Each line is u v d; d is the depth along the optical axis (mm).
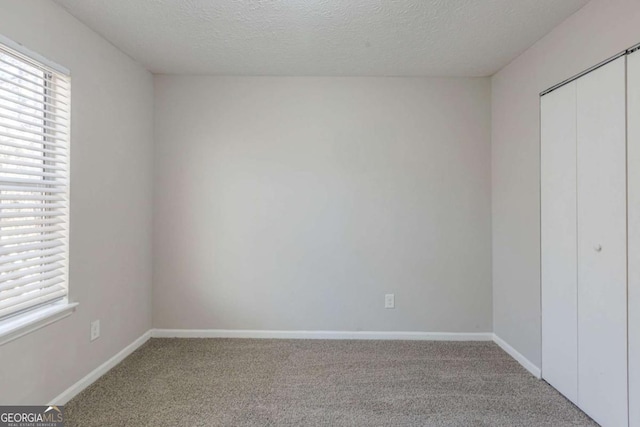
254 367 2490
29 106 1796
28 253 1818
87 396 2084
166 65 2807
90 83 2205
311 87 3027
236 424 1837
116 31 2246
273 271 3039
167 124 3018
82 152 2137
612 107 1735
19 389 1705
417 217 3029
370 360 2617
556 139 2162
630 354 1651
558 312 2152
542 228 2307
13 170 1710
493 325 3014
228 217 3037
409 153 3027
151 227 3002
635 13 1614
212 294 3045
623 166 1677
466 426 1832
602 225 1802
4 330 1613
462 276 3033
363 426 1828
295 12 2027
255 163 3035
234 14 2053
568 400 2066
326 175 3033
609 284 1762
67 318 2021
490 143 3016
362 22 2137
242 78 3025
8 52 1654
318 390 2182
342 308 3043
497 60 2678
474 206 3027
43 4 1831
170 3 1935
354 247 3035
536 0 1887
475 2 1916
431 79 3023
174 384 2242
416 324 3033
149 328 2996
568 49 2059
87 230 2184
